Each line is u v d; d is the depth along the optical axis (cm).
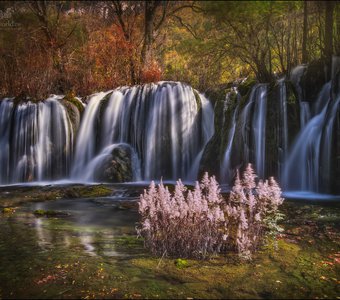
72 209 838
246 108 1163
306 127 1084
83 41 2123
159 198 511
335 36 1102
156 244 513
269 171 1088
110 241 573
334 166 962
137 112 1484
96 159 1438
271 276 436
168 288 404
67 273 445
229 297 387
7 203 920
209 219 498
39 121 1476
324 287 412
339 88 998
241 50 1340
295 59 1268
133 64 1955
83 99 1614
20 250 535
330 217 705
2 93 1823
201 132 1445
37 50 1964
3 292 402
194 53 1295
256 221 524
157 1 1911
